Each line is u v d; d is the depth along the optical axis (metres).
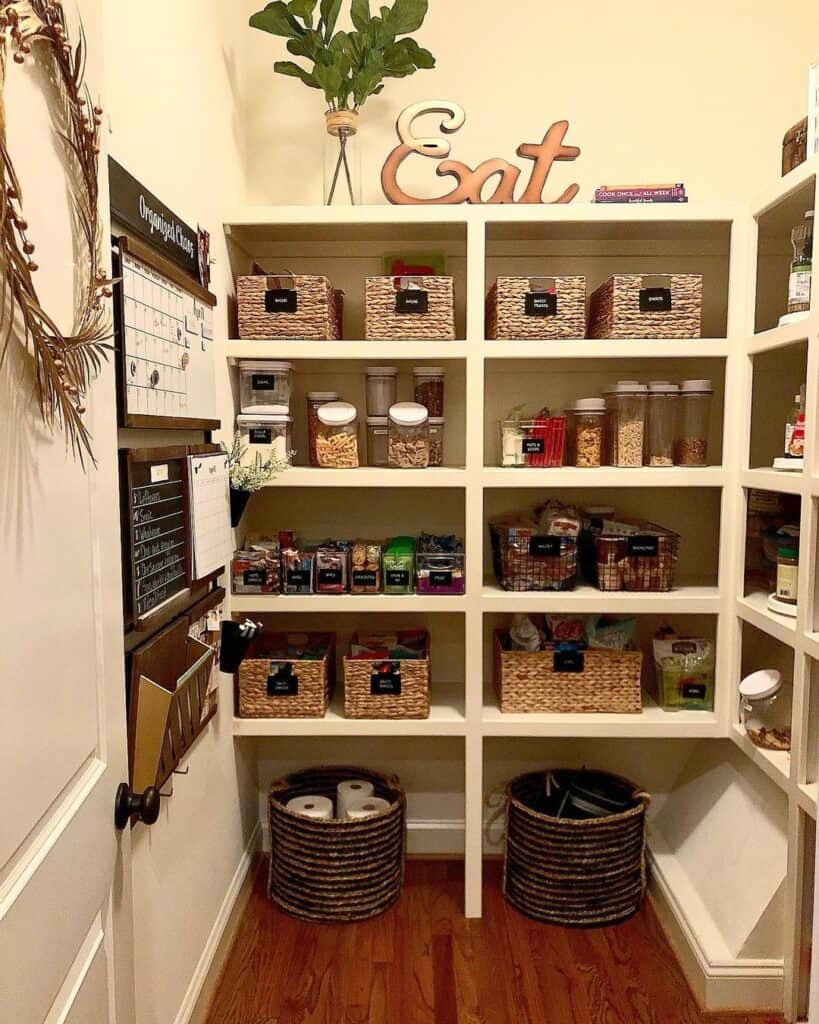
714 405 2.49
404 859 2.43
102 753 1.02
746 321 2.10
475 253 2.10
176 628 1.54
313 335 2.14
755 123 2.39
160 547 1.50
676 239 2.41
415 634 2.50
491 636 2.58
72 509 0.91
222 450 1.96
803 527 1.75
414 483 2.15
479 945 2.14
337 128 2.20
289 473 2.13
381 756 2.60
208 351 1.88
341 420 2.17
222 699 2.09
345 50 2.17
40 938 0.78
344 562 2.21
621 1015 1.89
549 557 2.22
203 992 1.87
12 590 0.73
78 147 0.90
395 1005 1.91
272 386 2.21
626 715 2.25
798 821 1.78
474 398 2.12
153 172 1.56
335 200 2.24
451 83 2.42
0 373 0.71
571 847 2.20
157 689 1.26
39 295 0.81
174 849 1.68
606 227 2.22
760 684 2.02
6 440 0.72
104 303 1.01
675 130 2.40
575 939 2.17
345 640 2.59
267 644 2.50
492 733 2.21
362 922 2.24
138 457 1.38
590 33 2.40
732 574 2.16
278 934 2.18
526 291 2.13
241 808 2.35
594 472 2.14
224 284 2.14
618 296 2.12
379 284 2.12
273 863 2.34
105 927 1.03
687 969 2.03
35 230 0.80
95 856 0.97
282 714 2.24
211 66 2.02
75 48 0.90
